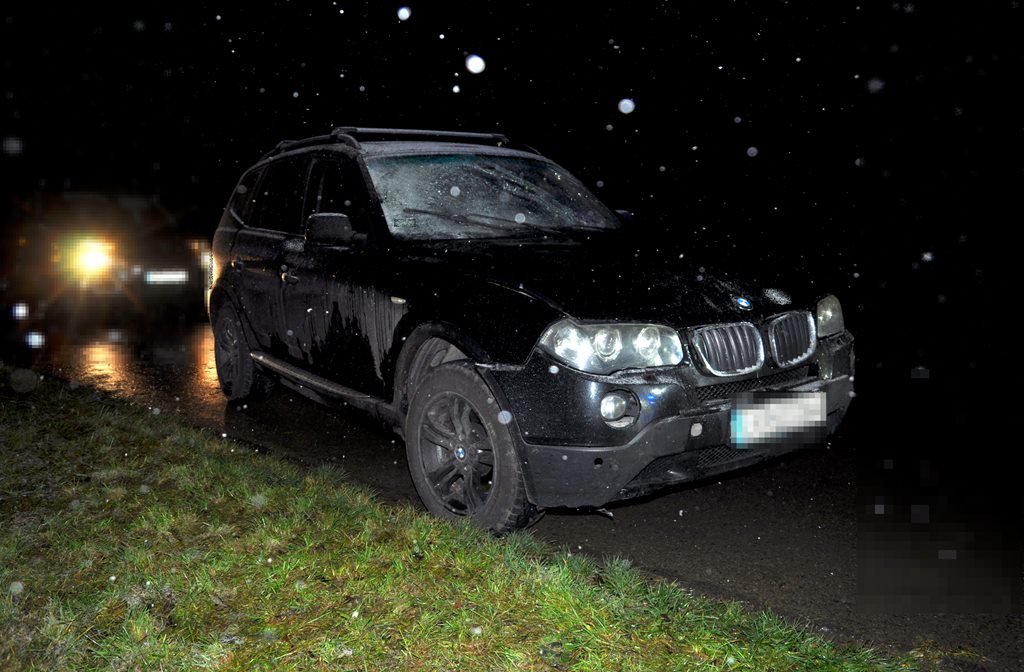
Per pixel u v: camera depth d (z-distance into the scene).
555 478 3.92
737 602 3.60
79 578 3.57
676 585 3.71
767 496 4.95
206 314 10.97
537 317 4.01
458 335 4.25
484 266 4.43
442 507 4.41
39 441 5.22
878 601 3.72
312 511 4.19
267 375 6.30
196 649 3.06
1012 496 4.87
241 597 3.39
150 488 4.51
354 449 5.84
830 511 4.71
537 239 5.02
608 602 3.35
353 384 5.11
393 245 4.91
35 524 4.07
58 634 3.17
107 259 10.82
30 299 10.78
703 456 4.14
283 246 5.86
